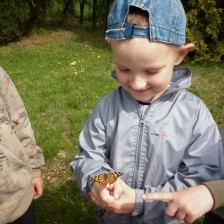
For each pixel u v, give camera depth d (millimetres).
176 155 536
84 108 1757
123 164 557
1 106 609
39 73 2393
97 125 578
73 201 1051
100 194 503
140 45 437
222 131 575
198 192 404
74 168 585
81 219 981
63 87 2033
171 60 469
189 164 536
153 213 532
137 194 527
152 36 435
